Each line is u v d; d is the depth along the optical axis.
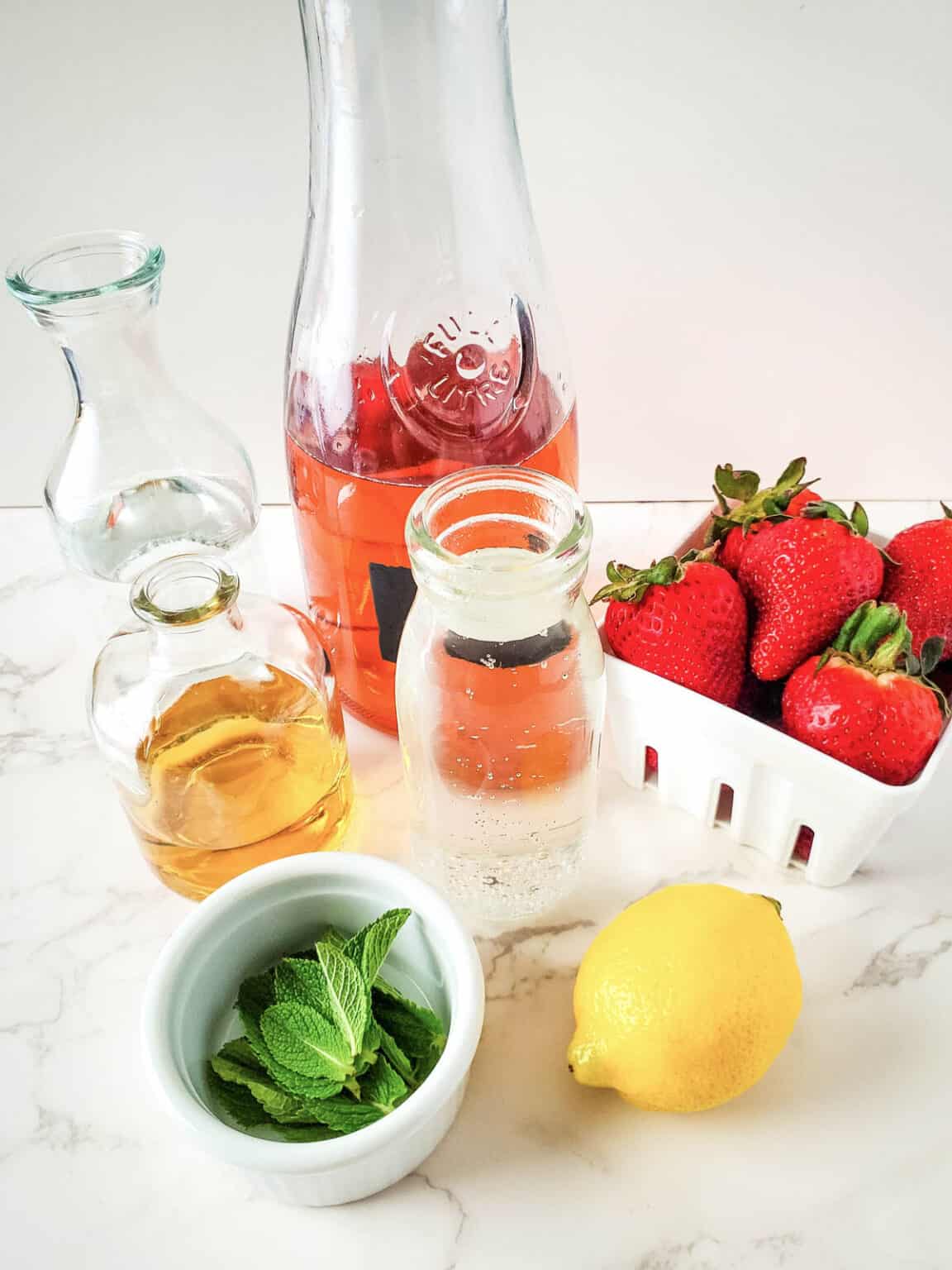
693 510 0.84
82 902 0.58
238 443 0.69
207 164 0.67
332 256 0.55
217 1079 0.46
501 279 0.56
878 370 0.78
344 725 0.64
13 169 0.68
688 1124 0.48
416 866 0.60
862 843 0.53
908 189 0.67
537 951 0.55
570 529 0.45
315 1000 0.46
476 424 0.56
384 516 0.55
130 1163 0.48
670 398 0.81
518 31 0.61
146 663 0.55
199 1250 0.46
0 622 0.76
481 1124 0.49
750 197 0.68
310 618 0.68
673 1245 0.45
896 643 0.49
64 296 0.55
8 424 0.84
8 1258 0.46
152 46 0.62
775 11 0.60
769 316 0.75
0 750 0.67
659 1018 0.44
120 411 0.64
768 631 0.53
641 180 0.68
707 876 0.58
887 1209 0.46
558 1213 0.46
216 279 0.74
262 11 0.60
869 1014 0.52
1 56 0.62
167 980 0.45
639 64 0.62
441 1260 0.45
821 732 0.50
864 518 0.54
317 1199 0.45
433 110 0.51
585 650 0.49
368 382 0.55
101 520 0.67
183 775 0.55
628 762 0.61
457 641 0.48
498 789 0.53
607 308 0.75
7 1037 0.53
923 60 0.61
